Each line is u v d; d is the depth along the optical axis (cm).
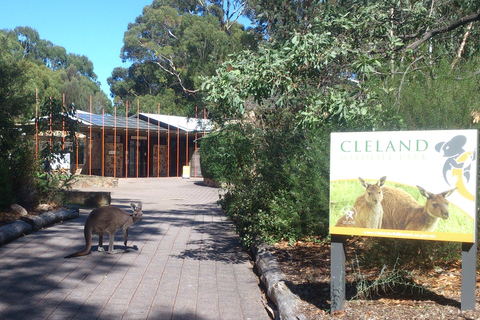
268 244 766
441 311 430
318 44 602
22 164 1073
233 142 929
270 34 1104
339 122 593
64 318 481
